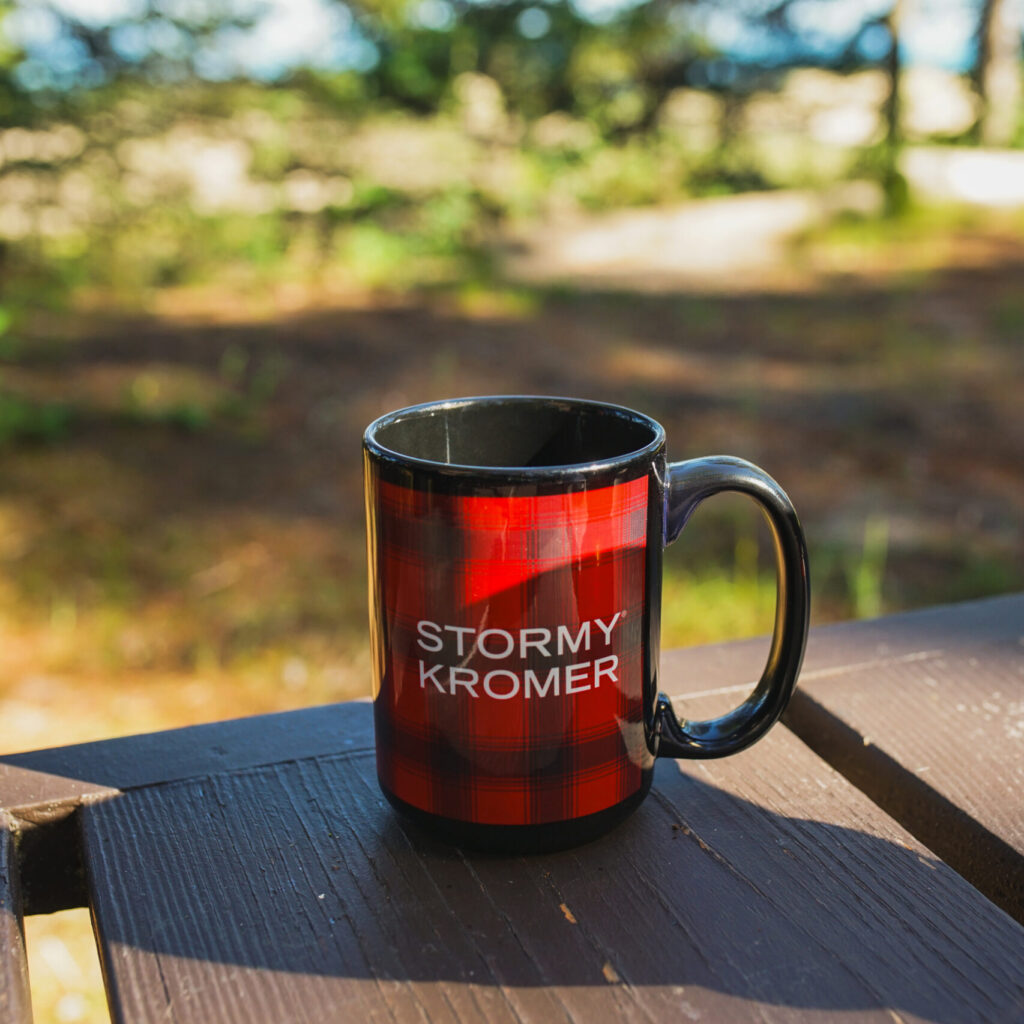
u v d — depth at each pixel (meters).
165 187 7.67
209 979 0.59
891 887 0.67
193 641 2.85
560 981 0.59
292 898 0.66
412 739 0.69
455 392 5.10
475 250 8.67
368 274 7.75
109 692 2.60
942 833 0.75
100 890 0.66
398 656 0.68
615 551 0.66
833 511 3.68
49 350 5.61
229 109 8.08
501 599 0.65
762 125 12.30
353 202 8.43
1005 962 0.61
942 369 5.38
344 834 0.72
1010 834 0.71
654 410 4.81
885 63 10.66
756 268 8.12
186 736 0.83
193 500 3.82
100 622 2.94
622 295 7.28
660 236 9.30
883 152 10.31
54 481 3.92
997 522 3.59
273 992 0.59
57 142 7.39
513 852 0.69
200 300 6.98
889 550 3.35
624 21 12.10
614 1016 0.57
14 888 0.68
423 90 11.00
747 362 5.64
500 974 0.60
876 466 4.12
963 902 0.65
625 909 0.65
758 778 0.78
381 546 0.68
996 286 7.21
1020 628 0.99
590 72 12.17
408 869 0.68
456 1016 0.57
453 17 11.70
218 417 4.68
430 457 0.77
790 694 0.73
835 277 7.70
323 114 8.66
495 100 11.84
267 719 0.86
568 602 0.66
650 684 0.71
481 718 0.67
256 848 0.70
